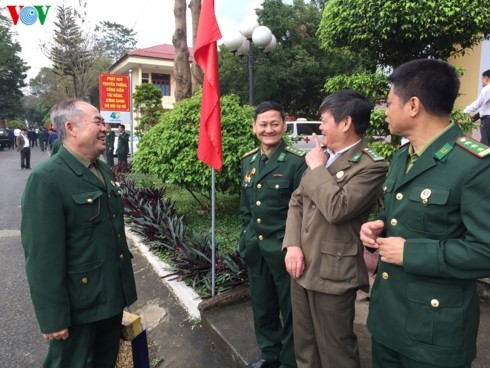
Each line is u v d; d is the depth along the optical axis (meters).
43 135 26.25
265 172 2.27
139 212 5.65
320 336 1.85
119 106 13.21
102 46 26.58
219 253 3.85
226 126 5.41
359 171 1.73
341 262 1.77
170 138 5.50
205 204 6.84
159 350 3.07
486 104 5.43
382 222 1.50
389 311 1.45
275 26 16.95
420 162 1.38
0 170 14.47
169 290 3.80
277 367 2.43
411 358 1.37
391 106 1.44
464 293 1.32
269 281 2.36
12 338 3.22
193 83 9.29
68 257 1.89
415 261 1.30
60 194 1.83
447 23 3.76
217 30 2.78
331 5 4.29
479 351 2.43
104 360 2.25
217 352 2.84
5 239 5.86
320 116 1.87
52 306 1.78
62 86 27.67
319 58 17.48
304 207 1.93
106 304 1.98
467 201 1.25
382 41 4.15
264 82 16.83
